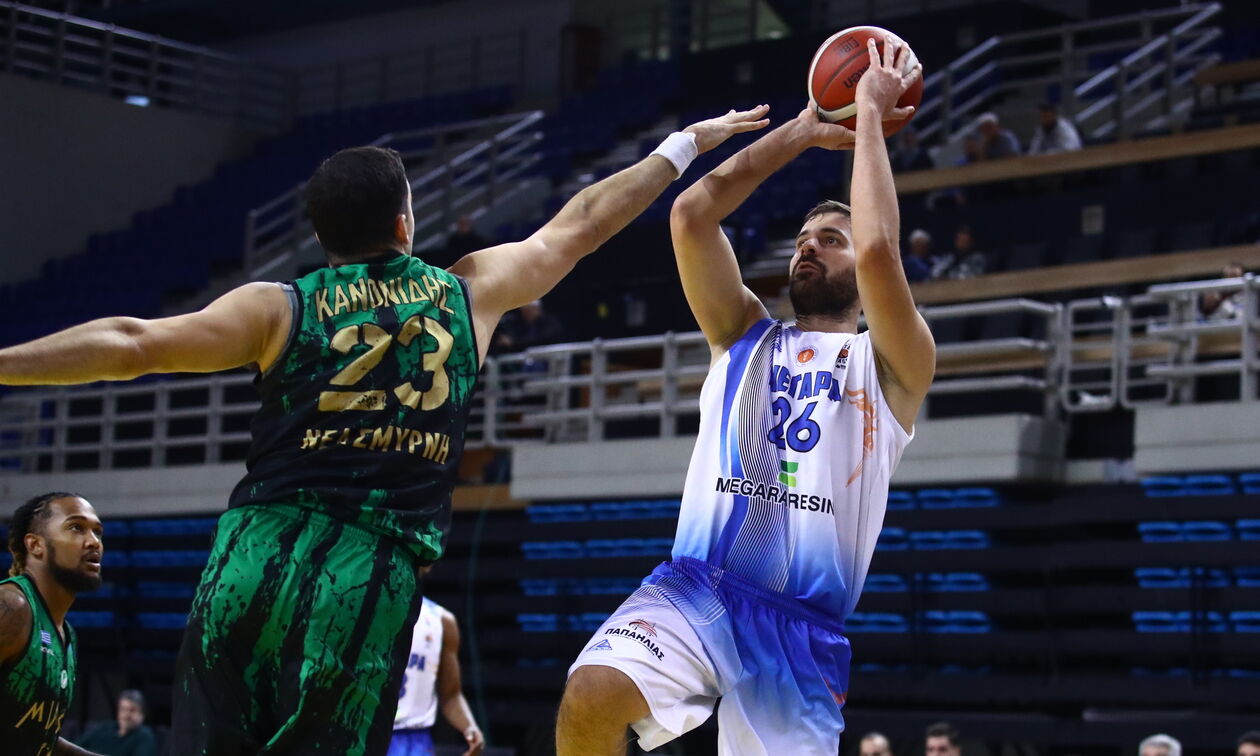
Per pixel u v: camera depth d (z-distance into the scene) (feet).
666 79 81.56
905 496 36.81
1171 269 40.32
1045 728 33.53
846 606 12.16
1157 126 57.26
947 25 72.59
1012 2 71.00
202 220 81.35
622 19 88.74
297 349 9.51
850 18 81.35
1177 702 32.19
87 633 52.24
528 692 41.75
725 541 12.05
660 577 12.19
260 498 9.43
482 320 10.19
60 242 80.69
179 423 57.00
